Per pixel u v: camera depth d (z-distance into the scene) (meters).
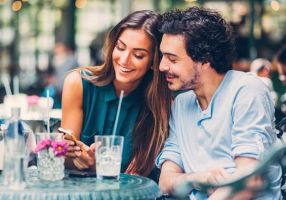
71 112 3.32
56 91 9.24
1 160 2.85
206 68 2.95
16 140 2.48
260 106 2.88
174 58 2.95
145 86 3.32
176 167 3.09
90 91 3.33
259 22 9.02
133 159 3.32
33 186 2.49
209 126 2.95
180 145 3.06
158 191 2.64
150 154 3.30
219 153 2.94
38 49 12.29
